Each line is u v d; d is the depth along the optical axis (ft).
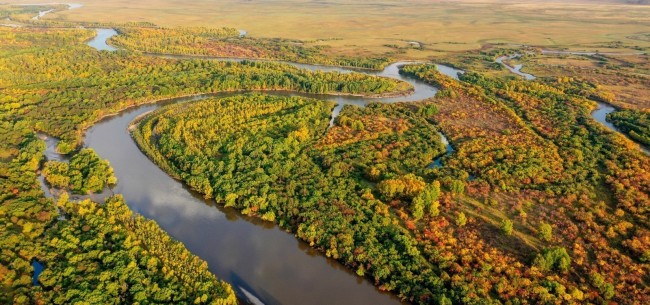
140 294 371.15
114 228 447.83
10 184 513.04
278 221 496.64
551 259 419.13
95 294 366.43
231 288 393.50
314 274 431.43
